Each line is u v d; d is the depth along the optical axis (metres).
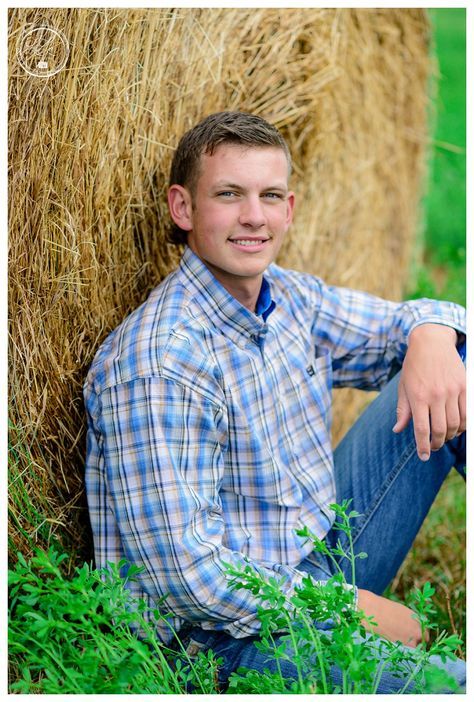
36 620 1.85
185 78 2.75
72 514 2.37
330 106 3.65
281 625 1.99
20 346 2.17
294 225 3.59
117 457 2.16
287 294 2.61
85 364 2.41
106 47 2.38
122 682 1.70
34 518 2.21
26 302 2.18
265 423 2.33
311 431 2.50
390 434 2.59
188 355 2.18
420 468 2.59
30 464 2.21
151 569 2.13
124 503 2.15
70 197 2.30
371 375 2.77
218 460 2.22
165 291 2.32
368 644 2.05
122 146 2.50
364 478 2.59
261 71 3.15
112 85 2.42
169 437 2.13
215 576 2.08
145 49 2.54
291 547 2.31
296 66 3.32
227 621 2.12
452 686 1.78
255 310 2.49
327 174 3.77
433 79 4.69
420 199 4.87
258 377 2.32
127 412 2.15
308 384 2.53
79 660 1.77
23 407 2.19
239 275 2.31
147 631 1.93
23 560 1.94
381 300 2.77
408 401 2.46
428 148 4.86
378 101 4.14
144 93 2.56
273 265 2.65
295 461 2.43
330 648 1.85
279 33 3.18
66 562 2.34
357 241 4.12
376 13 3.97
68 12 2.22
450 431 2.43
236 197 2.26
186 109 2.79
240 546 2.27
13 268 2.13
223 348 2.27
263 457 2.28
